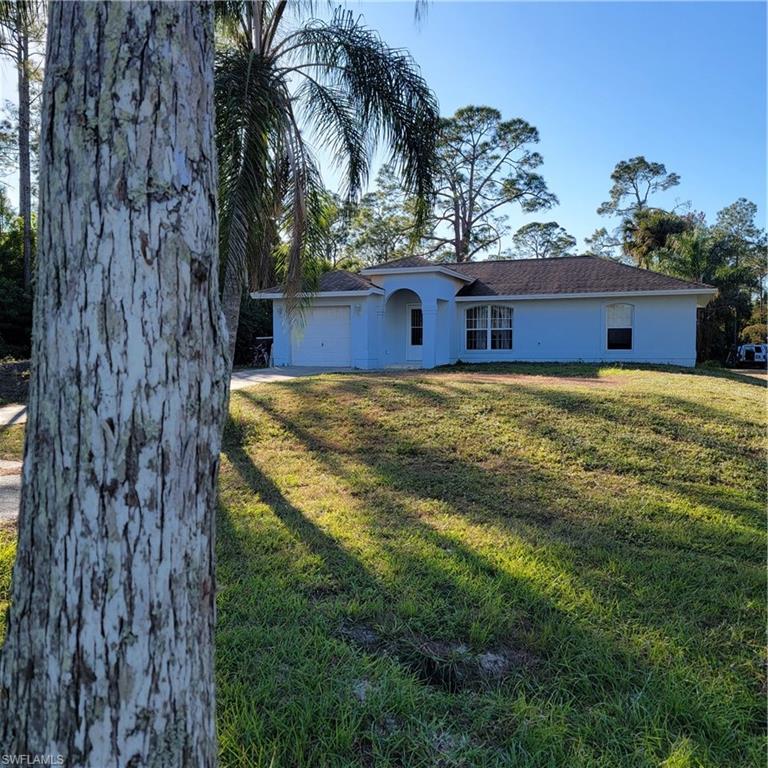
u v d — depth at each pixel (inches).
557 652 119.4
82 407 53.7
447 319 759.1
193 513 58.3
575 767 88.4
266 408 362.3
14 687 55.5
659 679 110.8
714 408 336.5
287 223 325.7
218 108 275.0
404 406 353.7
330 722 97.3
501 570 157.8
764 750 93.4
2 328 767.7
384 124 311.0
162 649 55.4
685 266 1180.5
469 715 101.0
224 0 295.7
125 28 54.6
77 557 53.4
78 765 52.8
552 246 1691.7
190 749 57.7
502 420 321.1
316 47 312.7
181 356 56.7
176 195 56.6
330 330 730.2
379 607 135.4
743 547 180.1
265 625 128.0
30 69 559.8
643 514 208.4
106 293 53.7
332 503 220.2
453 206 1464.1
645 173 1685.5
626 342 724.0
